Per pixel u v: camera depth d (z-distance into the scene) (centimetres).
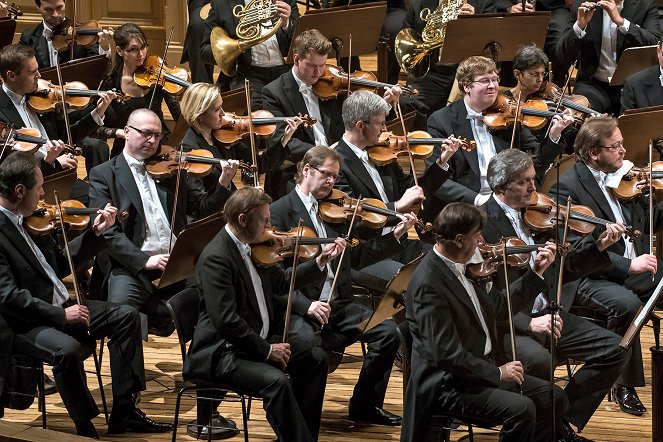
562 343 1298
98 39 1905
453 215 1130
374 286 1447
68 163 1511
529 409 1121
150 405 1411
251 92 1894
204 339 1195
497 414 1126
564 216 1349
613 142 1413
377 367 1347
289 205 1359
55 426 1342
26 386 1256
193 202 1482
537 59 1691
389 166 1539
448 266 1147
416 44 2014
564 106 1731
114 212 1306
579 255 1327
